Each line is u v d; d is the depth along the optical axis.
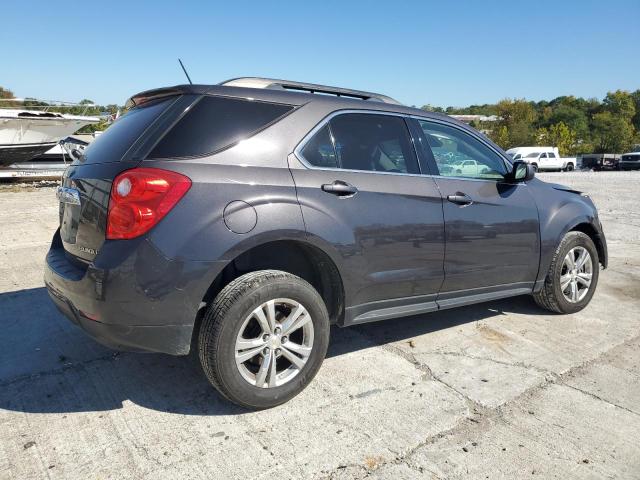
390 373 3.28
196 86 2.79
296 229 2.74
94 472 2.26
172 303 2.47
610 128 82.44
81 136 16.64
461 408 2.86
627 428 2.68
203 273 2.50
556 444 2.53
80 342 3.68
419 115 3.61
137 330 2.48
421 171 3.45
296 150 2.89
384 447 2.48
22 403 2.84
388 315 3.29
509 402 2.93
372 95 3.59
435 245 3.38
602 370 3.37
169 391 2.99
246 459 2.37
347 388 3.07
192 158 2.58
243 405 2.72
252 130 2.80
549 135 70.88
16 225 8.60
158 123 2.66
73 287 2.55
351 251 2.97
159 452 2.41
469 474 2.29
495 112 75.69
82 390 2.99
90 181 2.67
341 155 3.10
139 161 2.52
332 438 2.54
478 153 3.88
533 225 4.00
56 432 2.56
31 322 4.06
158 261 2.42
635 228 9.13
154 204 2.43
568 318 4.38
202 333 2.60
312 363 2.89
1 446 2.44
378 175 3.20
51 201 11.95
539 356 3.58
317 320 2.88
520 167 3.83
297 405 2.86
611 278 5.77
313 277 3.23
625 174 28.89
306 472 2.28
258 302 2.64
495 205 3.74
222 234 2.53
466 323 4.23
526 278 4.07
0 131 15.02
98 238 2.54
